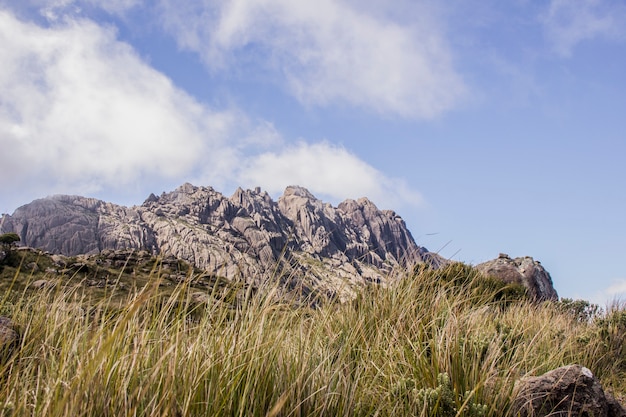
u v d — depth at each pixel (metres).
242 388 3.28
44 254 35.25
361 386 4.46
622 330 8.22
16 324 4.95
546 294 20.66
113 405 2.71
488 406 4.06
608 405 4.44
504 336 5.65
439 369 4.39
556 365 5.79
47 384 2.96
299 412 3.26
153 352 3.49
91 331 3.93
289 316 4.62
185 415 2.73
